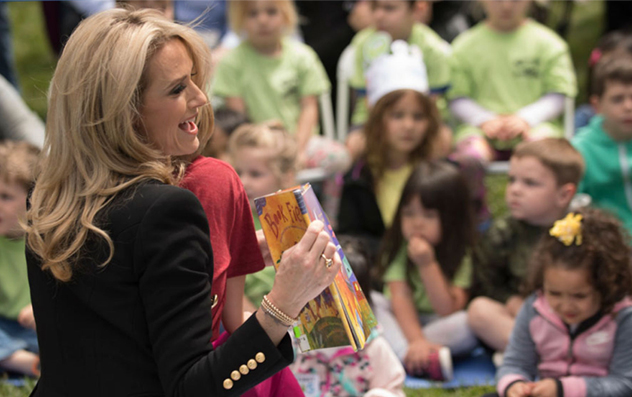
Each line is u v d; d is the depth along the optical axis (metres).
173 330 1.65
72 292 1.75
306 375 3.22
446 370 3.90
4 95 4.99
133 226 1.68
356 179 4.71
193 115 1.83
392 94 4.67
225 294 2.06
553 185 4.02
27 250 1.83
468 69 5.57
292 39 6.40
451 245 4.20
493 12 5.55
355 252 3.60
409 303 4.25
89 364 1.74
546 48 5.52
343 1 6.53
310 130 5.71
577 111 6.42
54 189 1.79
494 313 4.00
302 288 1.68
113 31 1.74
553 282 3.13
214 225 1.93
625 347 3.14
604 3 7.48
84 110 1.73
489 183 6.47
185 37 1.81
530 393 3.15
